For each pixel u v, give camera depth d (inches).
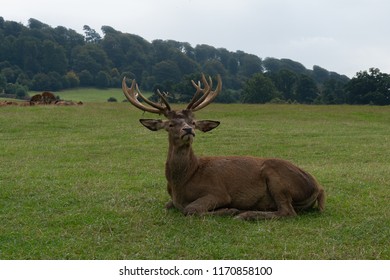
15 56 4126.5
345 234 273.6
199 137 805.9
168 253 247.9
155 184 416.5
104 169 509.0
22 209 333.4
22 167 518.3
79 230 284.4
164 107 327.0
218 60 4731.8
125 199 358.0
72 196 368.2
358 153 652.7
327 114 1229.1
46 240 266.5
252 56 4803.2
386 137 829.8
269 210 319.0
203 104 338.3
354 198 365.4
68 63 4271.7
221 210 309.9
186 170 314.2
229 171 318.3
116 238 268.4
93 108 1208.8
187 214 304.3
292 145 730.2
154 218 305.3
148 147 693.3
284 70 3083.2
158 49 4517.7
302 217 310.2
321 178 443.5
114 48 4544.8
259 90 2647.6
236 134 842.2
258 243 259.6
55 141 756.0
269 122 1060.5
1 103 1214.9
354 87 2655.0
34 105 1232.8
